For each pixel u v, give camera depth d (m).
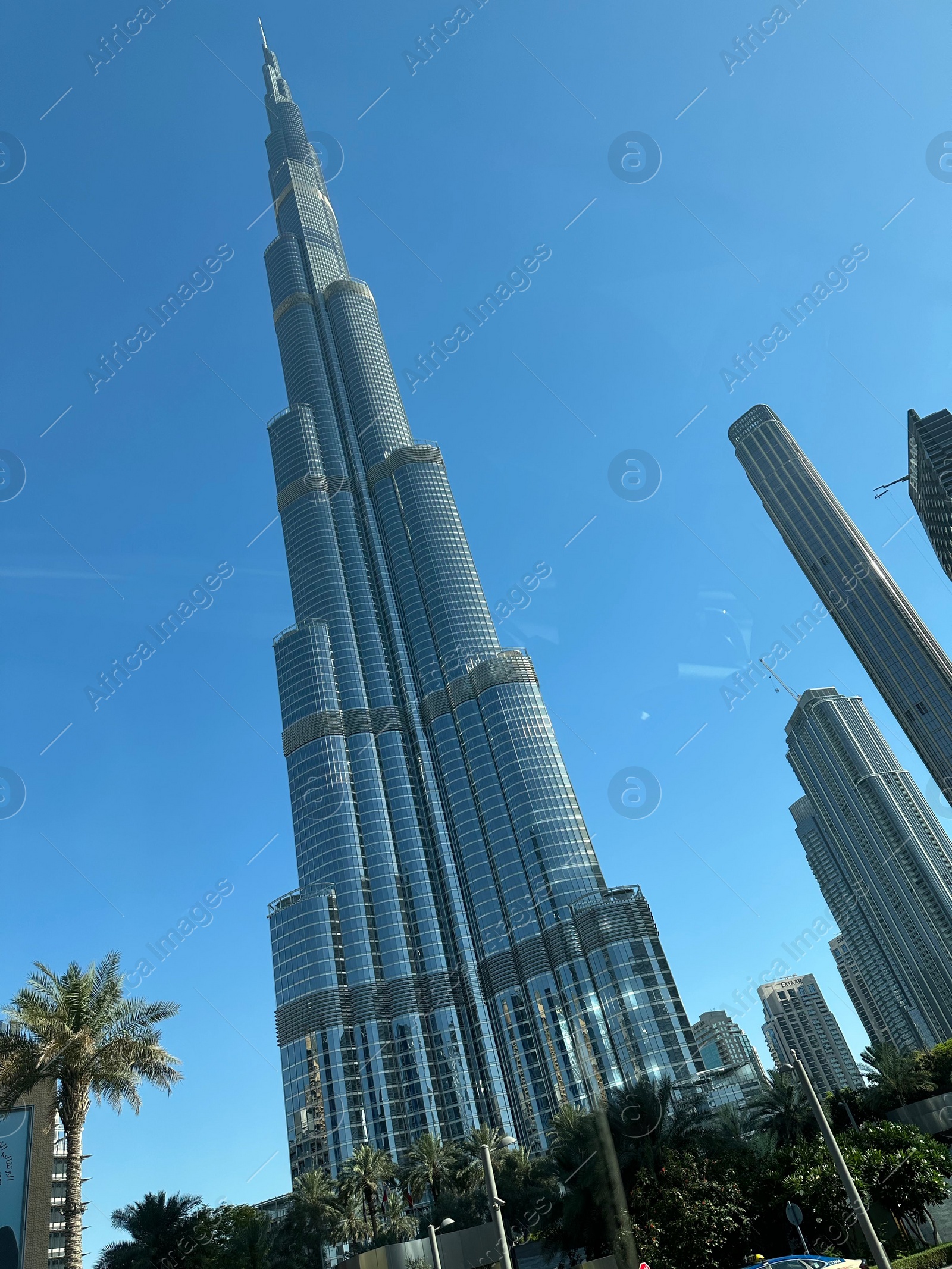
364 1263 57.09
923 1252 37.81
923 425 195.50
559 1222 58.69
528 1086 156.12
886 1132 46.38
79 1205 34.34
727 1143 56.66
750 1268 26.70
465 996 170.88
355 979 169.38
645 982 150.38
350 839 183.62
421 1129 155.75
